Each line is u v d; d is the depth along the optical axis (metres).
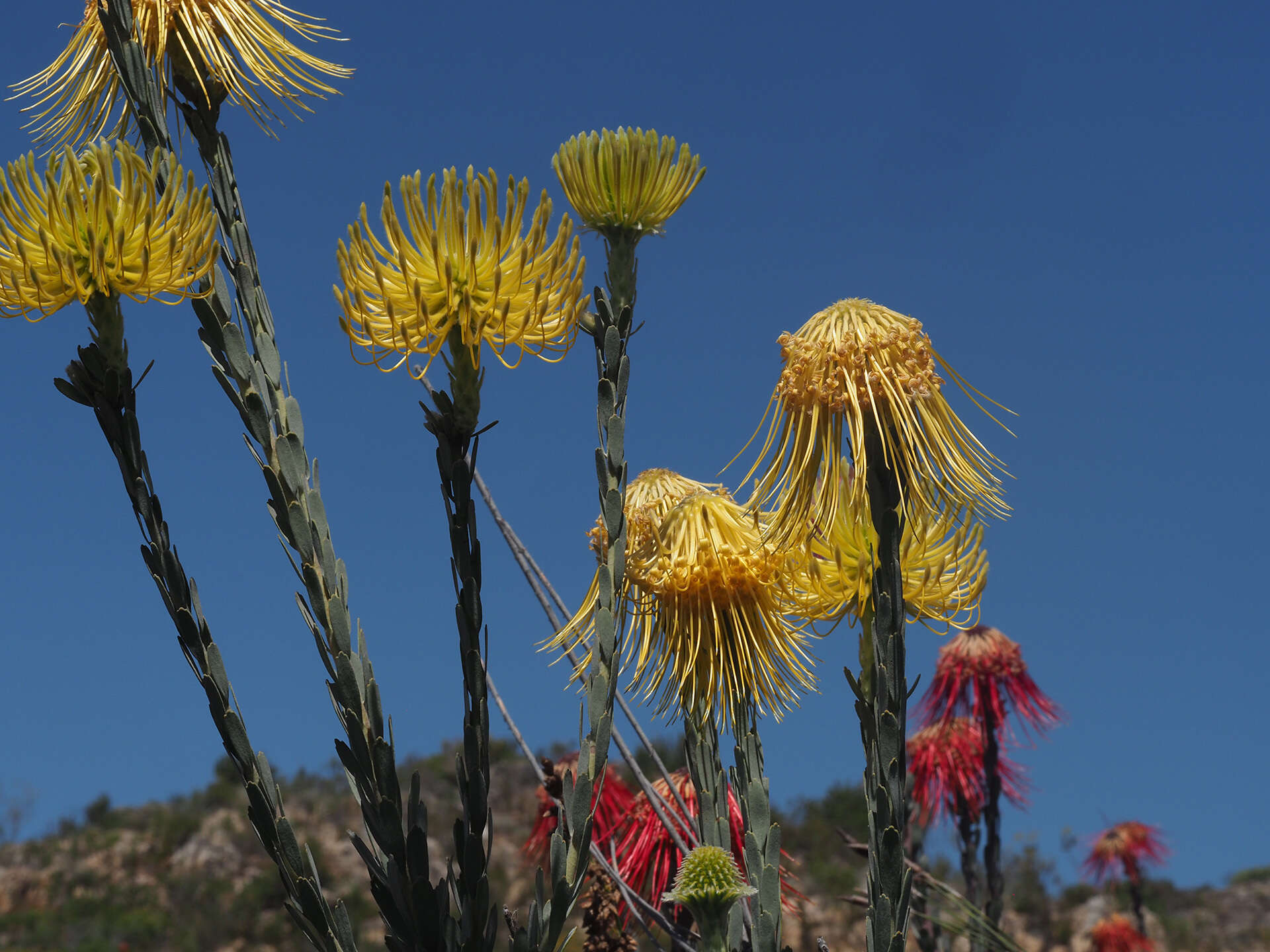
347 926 0.83
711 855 0.84
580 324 0.88
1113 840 2.90
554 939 0.82
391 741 0.82
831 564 0.95
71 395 0.85
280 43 0.93
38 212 0.84
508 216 0.83
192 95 0.90
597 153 0.89
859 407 0.87
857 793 6.99
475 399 0.84
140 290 0.84
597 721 0.84
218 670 0.84
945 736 1.56
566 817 0.84
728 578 0.92
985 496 0.88
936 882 1.22
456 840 0.82
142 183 0.84
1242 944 7.09
